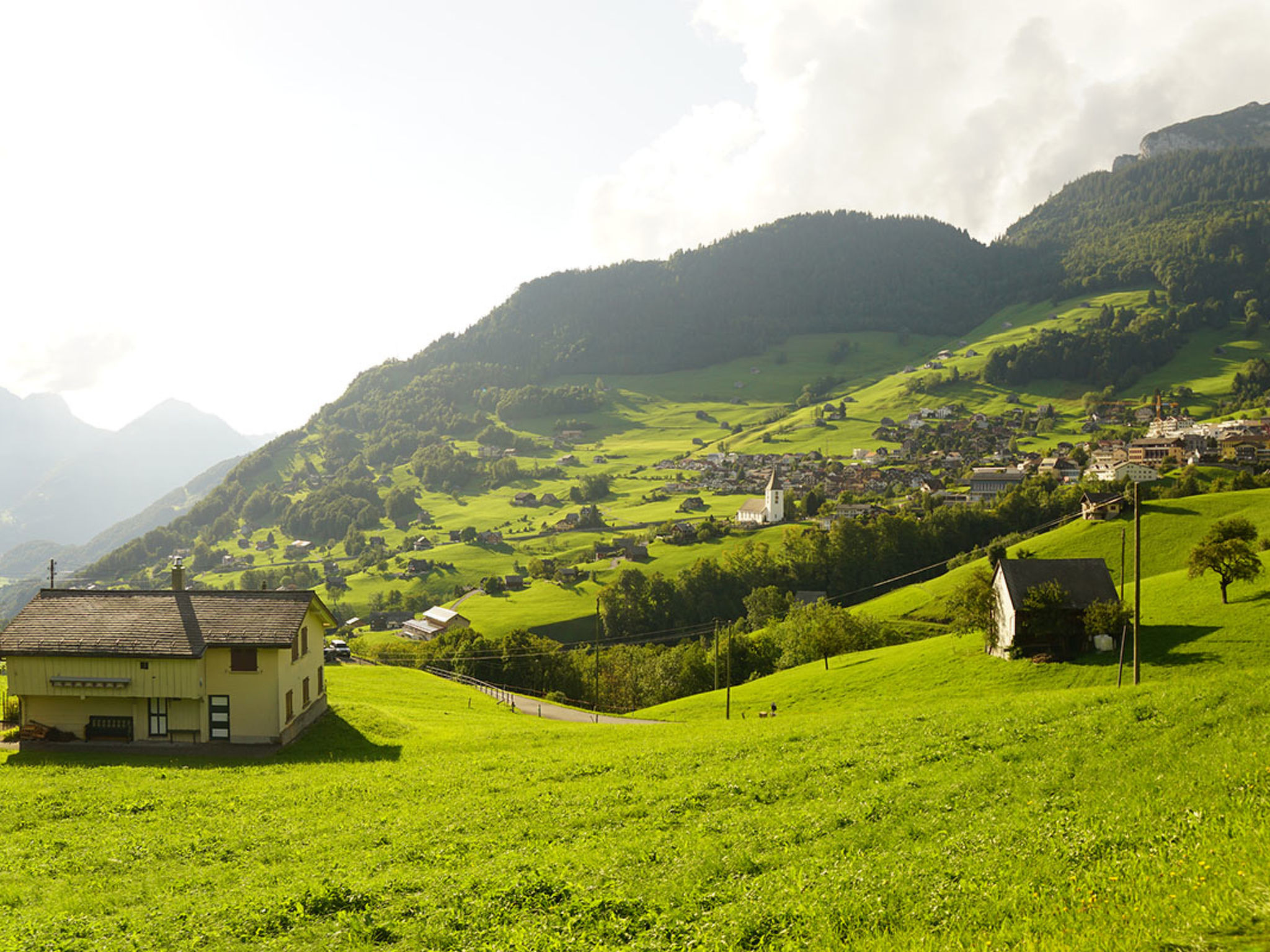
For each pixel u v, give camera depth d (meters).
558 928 17.86
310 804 35.44
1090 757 27.19
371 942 18.75
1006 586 83.19
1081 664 75.31
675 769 35.88
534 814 30.02
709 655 129.38
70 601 55.62
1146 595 91.56
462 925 18.97
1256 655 68.12
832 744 36.91
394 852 26.58
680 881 20.20
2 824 33.72
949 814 23.38
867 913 16.06
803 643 119.06
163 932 20.48
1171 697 33.19
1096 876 15.80
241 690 52.22
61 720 52.66
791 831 23.66
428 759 46.75
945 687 77.69
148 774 43.75
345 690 83.38
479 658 128.88
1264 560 94.88
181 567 61.03
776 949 15.17
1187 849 16.27
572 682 128.88
